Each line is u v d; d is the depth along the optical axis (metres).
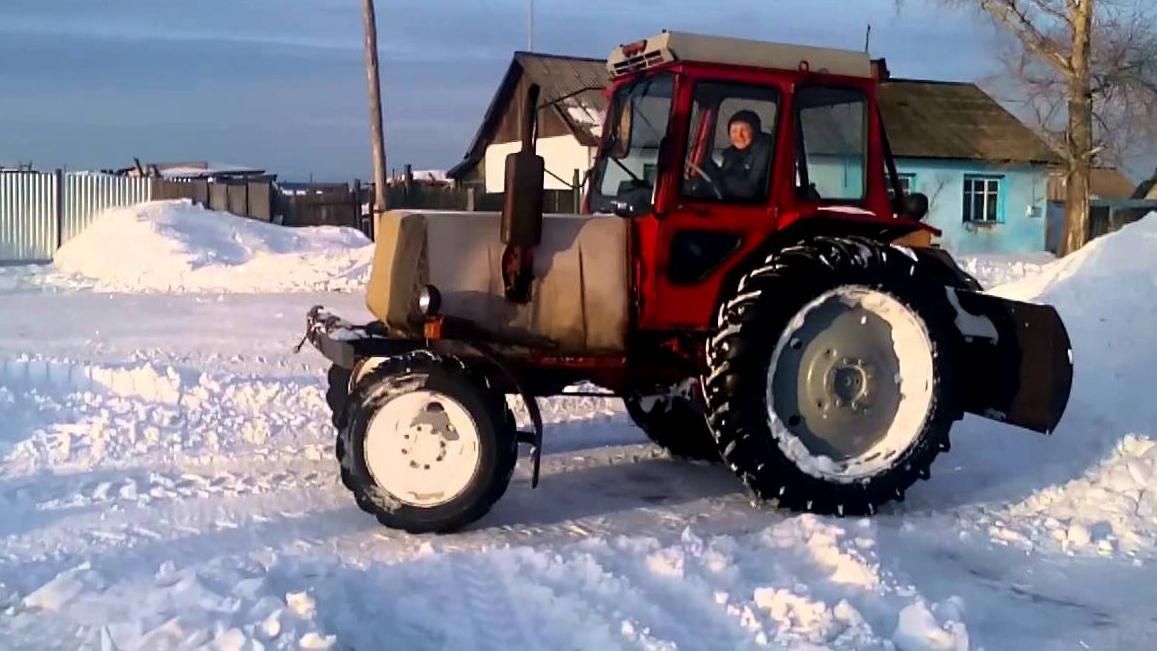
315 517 6.43
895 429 6.73
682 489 7.28
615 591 5.19
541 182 6.23
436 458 6.10
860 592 5.25
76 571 5.26
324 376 10.68
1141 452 7.66
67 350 12.25
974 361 7.07
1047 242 36.50
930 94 35.25
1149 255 10.82
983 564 5.97
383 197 21.39
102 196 27.30
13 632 4.69
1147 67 29.44
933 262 7.21
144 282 20.09
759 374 6.44
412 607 4.99
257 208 27.70
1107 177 47.34
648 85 6.93
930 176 33.19
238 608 4.66
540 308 6.57
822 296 6.49
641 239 6.71
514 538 6.14
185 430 8.33
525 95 6.18
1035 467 7.64
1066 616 5.26
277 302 17.36
